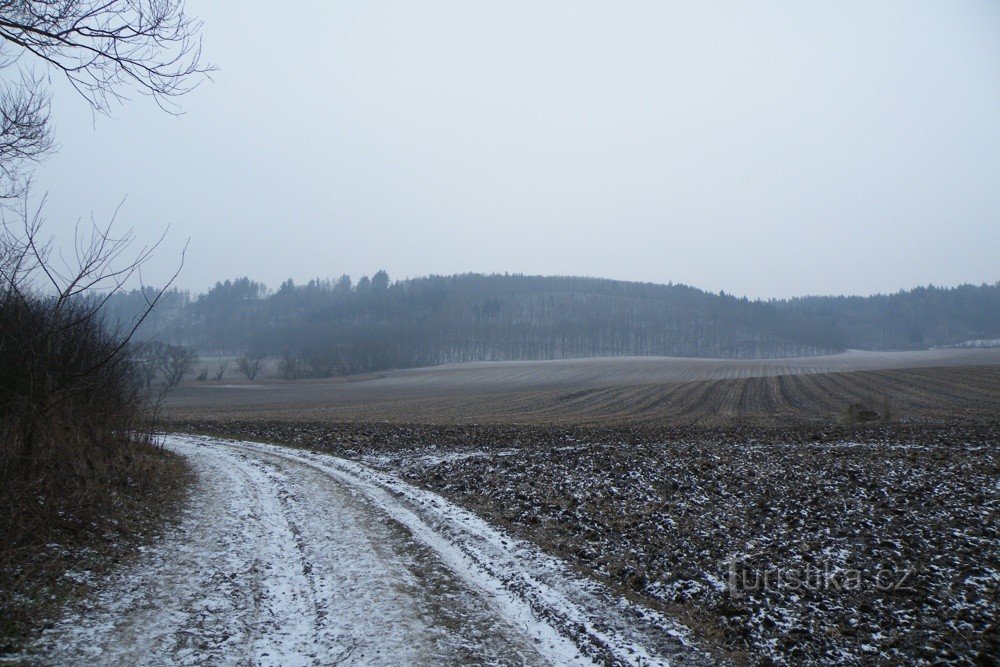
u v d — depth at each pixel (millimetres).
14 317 8945
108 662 5672
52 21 5223
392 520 11500
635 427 28922
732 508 11945
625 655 6449
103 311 12406
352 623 6867
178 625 6547
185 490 13266
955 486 12750
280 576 8281
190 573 8125
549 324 155500
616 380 77438
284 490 13969
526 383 78500
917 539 9805
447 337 135375
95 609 6715
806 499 12250
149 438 16734
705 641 6887
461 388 74375
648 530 10812
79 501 9148
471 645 6469
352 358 105625
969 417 30984
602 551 9906
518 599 7824
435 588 8055
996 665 6301
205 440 25156
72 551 7988
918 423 28359
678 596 8031
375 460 19328
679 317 167000
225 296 165750
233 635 6438
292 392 72438
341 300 164000
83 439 11156
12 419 8914
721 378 72750
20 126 6141
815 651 6664
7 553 7141
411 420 36781
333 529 10719
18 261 7914
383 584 8055
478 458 18359
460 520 11625
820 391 51406
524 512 12281
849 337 179125
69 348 10578
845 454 16984
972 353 118750
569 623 7164
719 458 16406
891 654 6609
